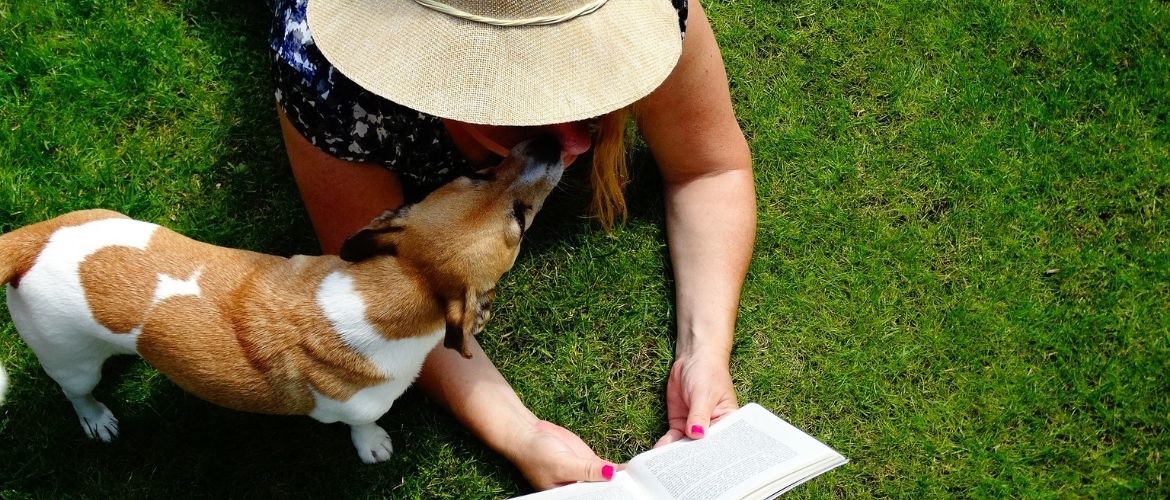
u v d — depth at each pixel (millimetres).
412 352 1238
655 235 1611
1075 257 1618
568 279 1580
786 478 1218
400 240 1194
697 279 1492
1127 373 1550
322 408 1267
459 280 1180
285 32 1190
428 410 1483
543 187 1228
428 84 1027
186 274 1212
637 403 1532
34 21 1616
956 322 1582
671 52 1096
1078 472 1503
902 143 1687
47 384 1438
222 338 1204
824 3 1753
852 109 1703
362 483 1446
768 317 1578
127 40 1625
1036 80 1730
